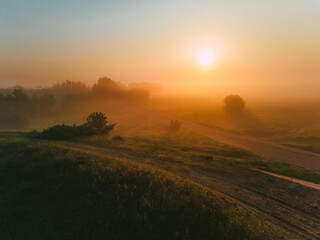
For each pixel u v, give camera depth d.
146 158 18.03
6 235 6.42
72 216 7.45
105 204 7.98
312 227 8.85
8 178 10.73
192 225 6.98
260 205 10.69
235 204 10.18
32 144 16.83
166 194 8.73
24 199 8.62
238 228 7.15
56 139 22.91
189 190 9.76
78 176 10.21
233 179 14.59
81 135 26.05
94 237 6.44
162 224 6.95
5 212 7.62
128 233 6.59
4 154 14.06
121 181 9.71
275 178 15.41
